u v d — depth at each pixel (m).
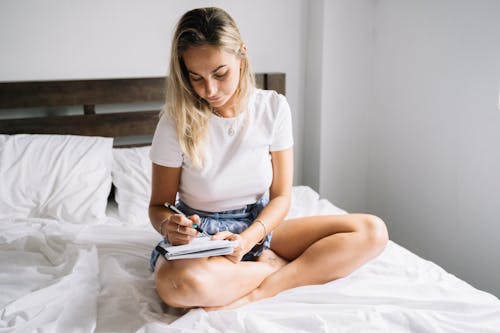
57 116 2.23
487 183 1.96
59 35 2.21
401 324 1.12
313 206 1.96
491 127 1.91
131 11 2.30
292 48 2.64
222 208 1.38
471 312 1.18
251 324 1.09
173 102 1.26
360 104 2.66
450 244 2.19
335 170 2.70
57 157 1.99
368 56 2.60
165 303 1.27
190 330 1.08
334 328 1.11
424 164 2.31
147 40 2.36
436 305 1.20
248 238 1.28
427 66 2.21
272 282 1.30
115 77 2.34
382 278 1.36
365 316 1.14
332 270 1.33
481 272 2.03
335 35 2.51
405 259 1.48
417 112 2.31
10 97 2.14
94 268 1.41
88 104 2.27
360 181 2.78
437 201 2.25
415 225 2.42
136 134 2.38
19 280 1.32
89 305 1.21
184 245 1.15
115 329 1.14
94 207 1.87
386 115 2.55
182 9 2.38
